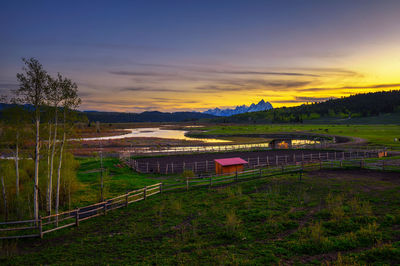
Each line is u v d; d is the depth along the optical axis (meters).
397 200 16.16
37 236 14.83
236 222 14.35
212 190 23.50
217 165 35.00
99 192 24.98
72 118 19.66
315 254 10.34
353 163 32.03
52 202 21.27
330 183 22.31
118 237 14.05
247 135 129.50
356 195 18.03
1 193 19.20
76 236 14.82
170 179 31.44
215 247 11.84
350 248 10.45
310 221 14.04
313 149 58.19
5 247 13.50
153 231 14.62
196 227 14.70
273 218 14.91
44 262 11.52
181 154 53.56
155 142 95.50
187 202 20.17
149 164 42.69
